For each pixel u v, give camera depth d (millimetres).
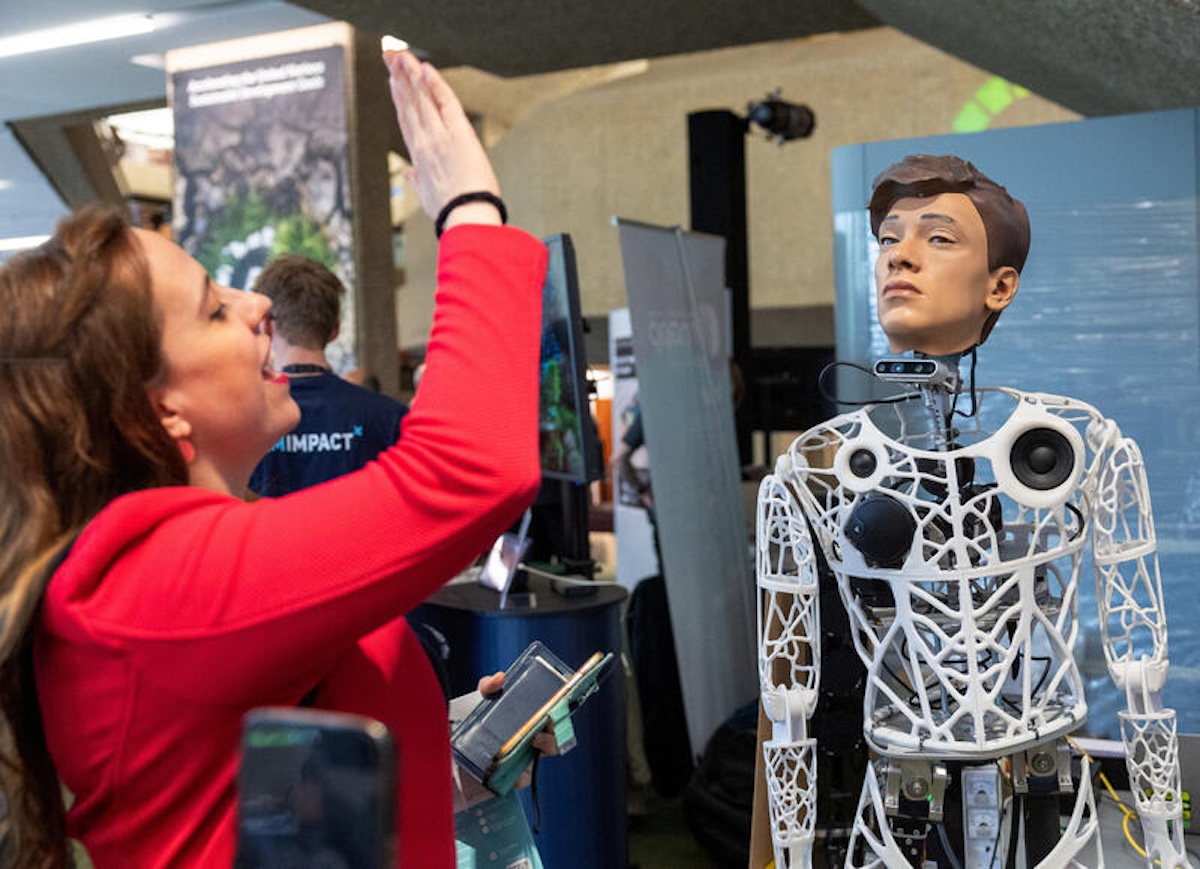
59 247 810
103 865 807
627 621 4066
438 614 2922
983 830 1620
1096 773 1981
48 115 7926
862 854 1869
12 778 798
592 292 9875
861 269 3070
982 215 1689
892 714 1721
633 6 4824
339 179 5652
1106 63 3318
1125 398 2859
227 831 771
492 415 768
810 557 1763
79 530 781
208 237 5938
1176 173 2801
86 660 754
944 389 1696
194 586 732
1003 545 1676
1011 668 1796
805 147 9133
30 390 769
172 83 6027
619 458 5391
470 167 845
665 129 9516
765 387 6156
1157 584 1715
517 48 5523
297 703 823
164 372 820
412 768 904
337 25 5594
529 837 1584
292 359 2756
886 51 8844
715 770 3443
